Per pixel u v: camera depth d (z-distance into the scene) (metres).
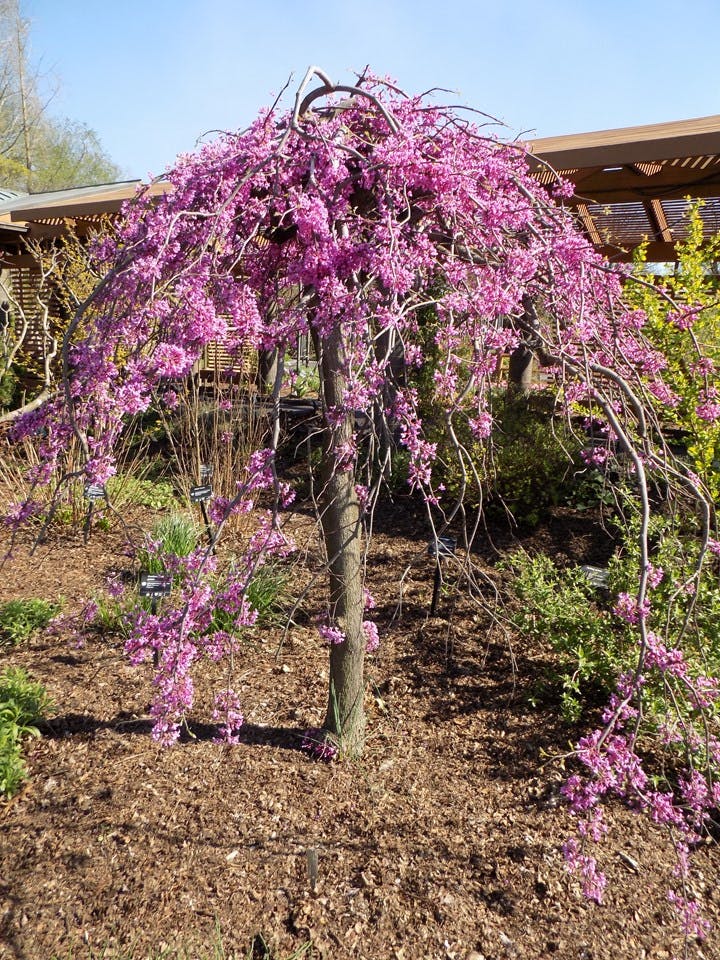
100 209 8.96
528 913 2.27
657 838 2.57
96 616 4.07
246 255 2.32
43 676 3.55
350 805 2.71
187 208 2.03
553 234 2.14
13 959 2.07
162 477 6.59
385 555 5.17
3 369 8.81
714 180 6.62
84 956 2.08
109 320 1.96
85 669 3.63
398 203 2.04
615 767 1.86
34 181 27.16
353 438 2.47
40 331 9.64
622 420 2.41
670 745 2.86
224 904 2.27
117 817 2.62
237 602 2.26
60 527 5.54
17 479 5.70
